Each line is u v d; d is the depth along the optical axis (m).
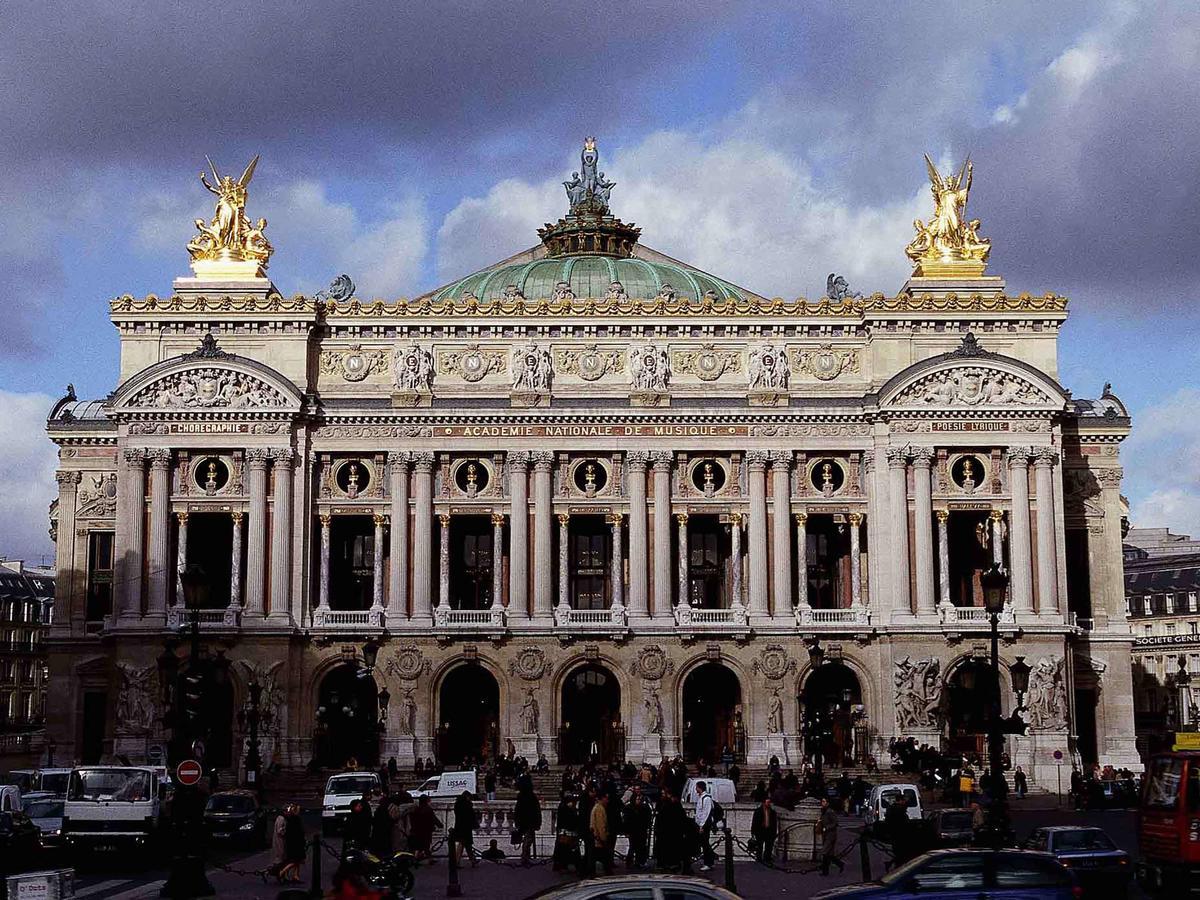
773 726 121.25
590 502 124.44
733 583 123.81
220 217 130.12
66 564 129.12
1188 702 194.62
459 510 124.56
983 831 66.06
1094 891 58.66
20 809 79.06
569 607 122.94
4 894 51.44
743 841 76.81
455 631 121.69
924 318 126.25
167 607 121.69
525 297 143.38
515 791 106.25
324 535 123.94
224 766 121.81
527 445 124.50
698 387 126.44
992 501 123.56
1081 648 127.94
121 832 72.12
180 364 122.94
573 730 125.44
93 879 67.62
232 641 120.50
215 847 80.31
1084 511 129.75
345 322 126.69
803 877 67.12
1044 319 126.69
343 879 43.84
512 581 123.19
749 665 122.12
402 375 125.56
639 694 121.56
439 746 121.94
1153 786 60.53
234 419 123.12
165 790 75.88
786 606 122.88
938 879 45.53
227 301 125.44
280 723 120.06
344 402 124.81
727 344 127.06
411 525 124.19
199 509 123.06
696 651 122.12
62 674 127.56
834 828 68.50
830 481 125.06
